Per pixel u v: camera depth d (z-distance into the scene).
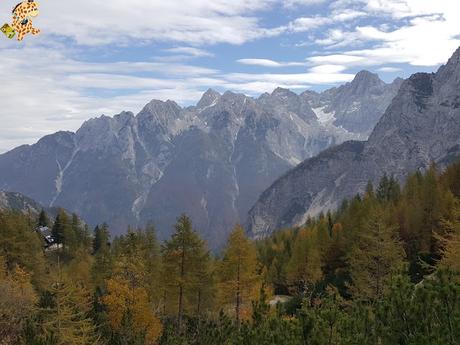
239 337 12.56
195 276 40.28
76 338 26.89
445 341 10.03
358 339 10.98
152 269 48.41
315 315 11.64
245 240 42.28
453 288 10.91
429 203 50.81
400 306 11.37
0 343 22.83
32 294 32.72
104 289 53.38
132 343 28.36
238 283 41.75
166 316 44.75
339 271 54.69
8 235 50.47
